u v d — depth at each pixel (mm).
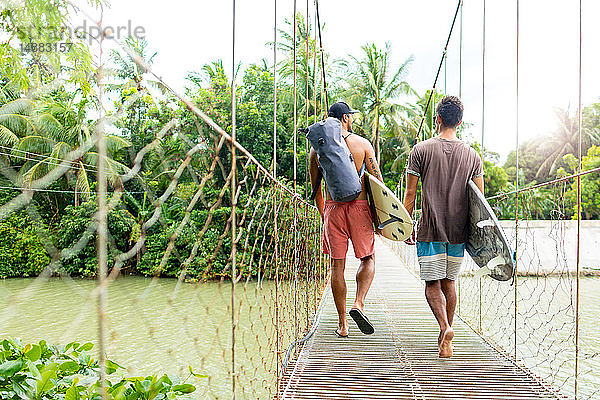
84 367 1736
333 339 3295
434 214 2885
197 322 6016
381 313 4328
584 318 7262
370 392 2262
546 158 37719
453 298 3014
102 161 569
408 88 26391
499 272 2910
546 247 9320
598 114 36594
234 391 1327
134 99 672
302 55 21797
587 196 25234
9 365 1445
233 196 1296
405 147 25656
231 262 1298
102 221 562
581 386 3867
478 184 2953
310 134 3150
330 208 3297
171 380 1514
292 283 3197
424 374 2527
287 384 2340
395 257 11336
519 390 2299
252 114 18219
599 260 13352
